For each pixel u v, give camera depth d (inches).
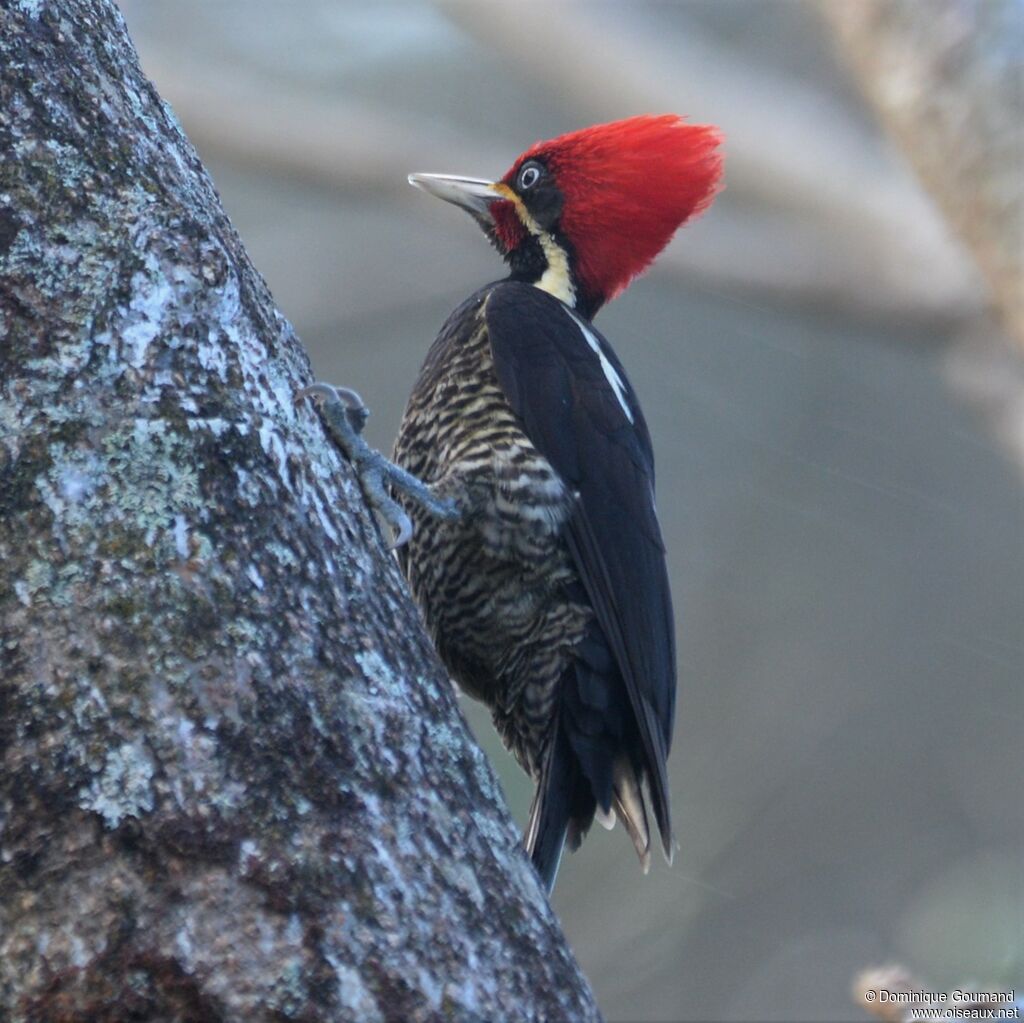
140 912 159.6
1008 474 673.6
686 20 652.7
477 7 579.8
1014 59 306.0
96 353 178.1
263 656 172.9
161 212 185.6
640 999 559.8
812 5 358.3
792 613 670.5
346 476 199.8
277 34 698.8
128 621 169.3
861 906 613.6
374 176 550.3
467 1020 164.1
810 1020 581.6
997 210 299.3
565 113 698.8
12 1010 157.2
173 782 164.1
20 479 171.8
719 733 647.8
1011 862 602.5
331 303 628.4
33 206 180.1
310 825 166.4
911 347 515.8
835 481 683.4
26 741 163.5
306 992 159.0
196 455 179.0
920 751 649.0
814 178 524.7
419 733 180.5
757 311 599.5
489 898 173.6
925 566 671.8
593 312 384.5
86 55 191.9
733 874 612.1
